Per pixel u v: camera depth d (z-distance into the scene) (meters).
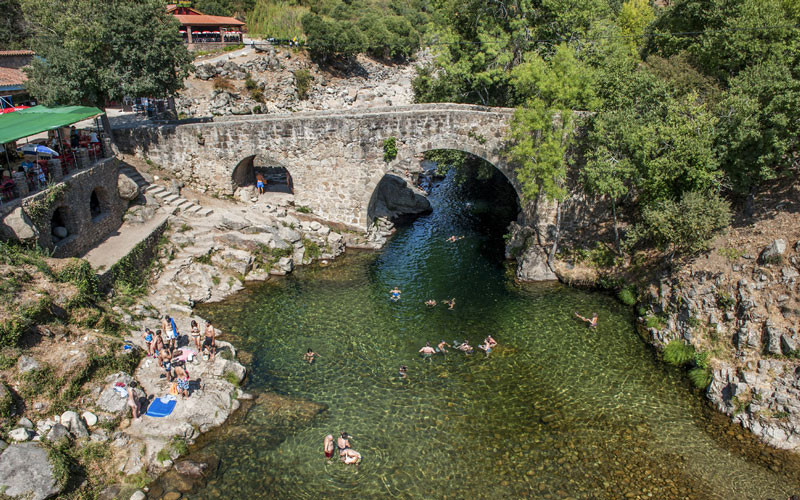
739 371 24.69
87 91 37.00
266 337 30.05
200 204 40.56
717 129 30.42
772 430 22.27
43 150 29.97
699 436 22.89
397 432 23.11
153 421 22.12
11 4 60.31
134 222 35.72
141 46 37.97
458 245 43.69
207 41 74.00
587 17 44.78
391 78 88.88
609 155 32.09
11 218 25.44
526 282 36.88
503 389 26.03
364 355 28.69
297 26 84.88
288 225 40.38
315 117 39.59
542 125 32.56
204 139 40.91
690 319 27.98
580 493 19.98
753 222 29.67
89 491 19.05
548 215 39.09
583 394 25.64
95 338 24.08
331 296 34.94
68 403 21.36
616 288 34.84
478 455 21.84
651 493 20.00
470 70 47.44
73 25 35.94
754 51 34.97
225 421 23.28
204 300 33.56
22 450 18.36
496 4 47.78
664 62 37.53
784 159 29.23
